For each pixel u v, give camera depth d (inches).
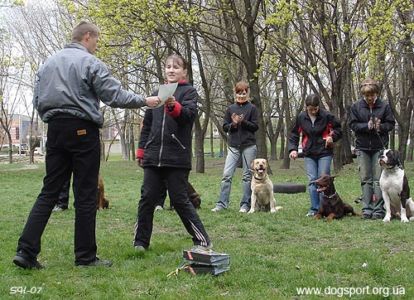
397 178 298.0
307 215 331.9
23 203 442.6
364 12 708.7
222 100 1143.6
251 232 278.8
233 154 357.7
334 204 314.3
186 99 214.4
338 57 728.3
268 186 352.2
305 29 716.7
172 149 210.5
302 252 216.1
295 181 673.6
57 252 219.0
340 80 745.0
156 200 220.8
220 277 175.9
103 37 673.6
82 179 189.2
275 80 1064.2
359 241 246.7
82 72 183.8
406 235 253.9
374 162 316.5
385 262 195.5
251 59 724.0
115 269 189.5
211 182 663.1
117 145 3031.5
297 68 735.7
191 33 782.5
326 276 177.5
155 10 631.2
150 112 223.9
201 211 354.6
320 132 331.3
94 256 195.8
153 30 680.4
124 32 692.1
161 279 176.1
